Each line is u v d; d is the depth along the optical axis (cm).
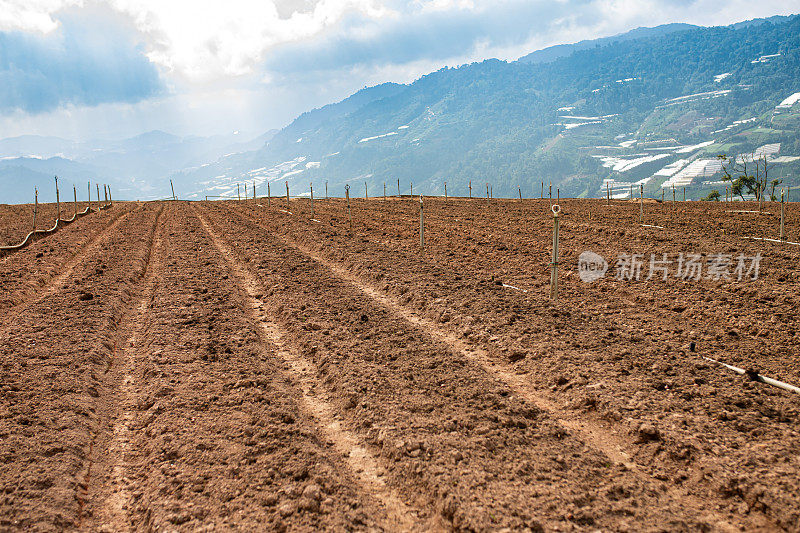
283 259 1753
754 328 952
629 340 881
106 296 1302
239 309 1196
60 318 1106
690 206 3894
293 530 458
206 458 579
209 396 727
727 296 1160
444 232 2366
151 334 1005
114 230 2945
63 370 820
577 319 1005
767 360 812
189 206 5388
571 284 1353
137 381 827
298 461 565
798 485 477
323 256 1883
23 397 727
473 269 1563
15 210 4625
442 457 561
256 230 2673
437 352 869
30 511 486
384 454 590
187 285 1423
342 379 773
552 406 689
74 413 684
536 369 792
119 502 532
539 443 588
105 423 696
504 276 1452
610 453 575
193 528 466
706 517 465
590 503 481
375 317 1075
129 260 1834
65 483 540
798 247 1677
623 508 472
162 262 1836
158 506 502
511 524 452
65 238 2469
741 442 556
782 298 1102
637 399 663
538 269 1537
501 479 519
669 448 560
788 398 659
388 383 756
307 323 1045
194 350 916
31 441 607
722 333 953
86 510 513
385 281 1384
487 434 604
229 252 2072
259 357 888
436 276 1409
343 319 1066
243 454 581
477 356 877
